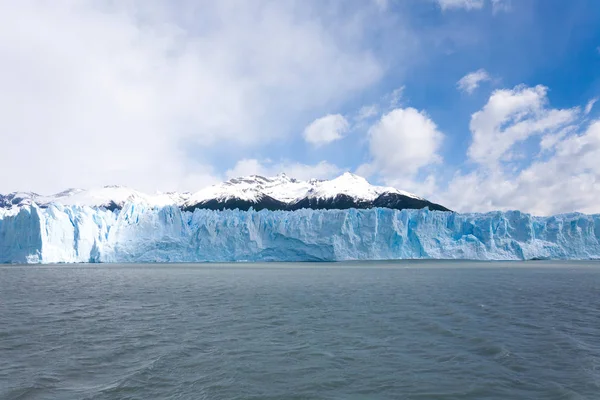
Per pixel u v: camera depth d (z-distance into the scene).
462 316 22.98
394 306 27.17
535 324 20.58
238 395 11.30
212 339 17.59
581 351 15.24
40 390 11.77
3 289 40.06
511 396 11.12
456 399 10.96
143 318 22.98
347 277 55.56
